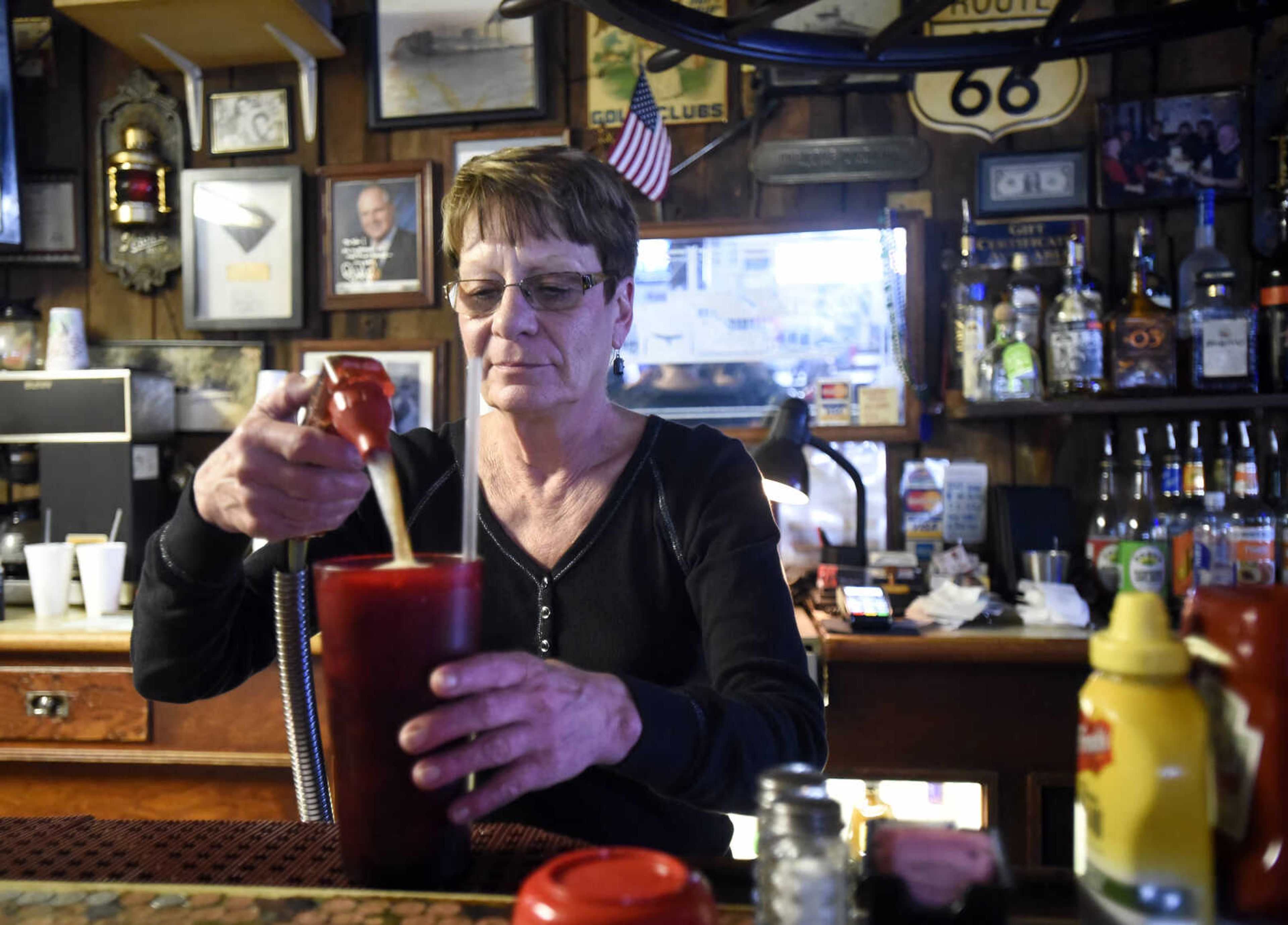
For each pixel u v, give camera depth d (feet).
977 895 1.49
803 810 1.36
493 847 2.08
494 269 3.16
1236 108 6.70
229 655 2.91
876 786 5.94
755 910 1.46
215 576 2.55
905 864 1.54
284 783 5.76
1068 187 6.92
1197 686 1.52
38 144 7.78
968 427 7.04
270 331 7.72
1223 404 6.18
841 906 1.35
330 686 1.75
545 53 7.37
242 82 7.69
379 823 1.76
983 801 5.39
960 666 5.37
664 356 7.08
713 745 2.25
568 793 3.07
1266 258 6.73
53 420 6.93
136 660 2.78
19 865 1.97
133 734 5.76
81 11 6.67
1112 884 1.40
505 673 1.74
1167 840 1.37
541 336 3.14
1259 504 6.40
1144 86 6.88
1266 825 1.39
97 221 7.79
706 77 7.25
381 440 1.73
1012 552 6.57
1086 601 6.33
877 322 6.94
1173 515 6.50
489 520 3.42
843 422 6.97
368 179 7.51
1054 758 5.32
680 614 3.29
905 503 7.01
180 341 7.68
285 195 7.57
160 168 7.68
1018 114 6.98
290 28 7.01
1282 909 1.38
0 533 7.21
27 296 7.83
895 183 7.13
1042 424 6.89
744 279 7.04
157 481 7.28
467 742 1.75
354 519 3.49
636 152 6.20
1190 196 6.73
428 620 1.70
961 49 3.82
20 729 5.81
